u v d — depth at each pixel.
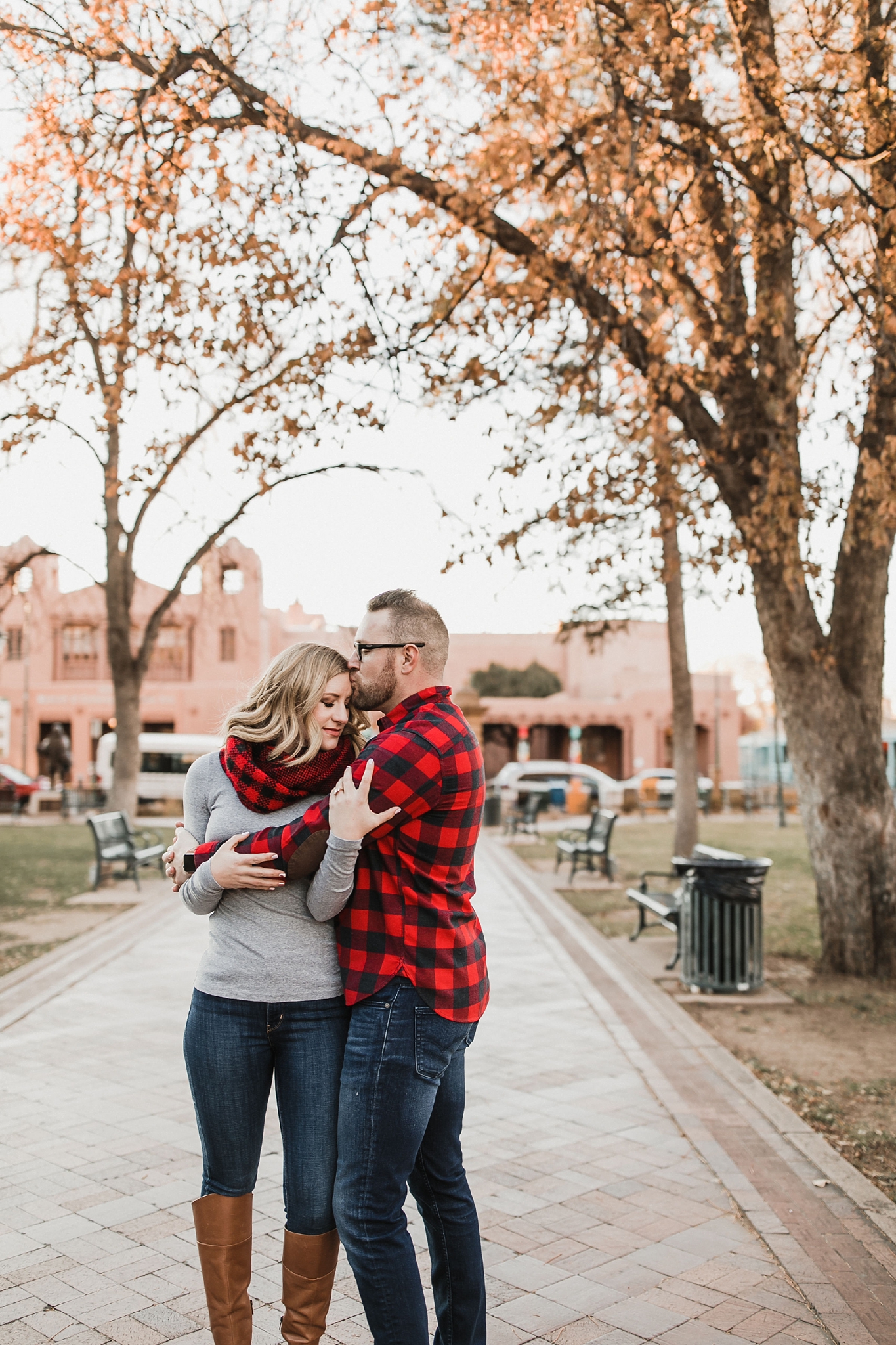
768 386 7.54
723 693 52.41
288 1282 2.46
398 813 2.38
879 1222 3.74
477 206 6.85
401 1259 2.34
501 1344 2.93
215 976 2.47
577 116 6.77
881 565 7.86
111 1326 2.98
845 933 8.12
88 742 47.47
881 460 6.54
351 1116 2.36
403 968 2.39
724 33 6.86
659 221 7.05
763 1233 3.65
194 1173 4.13
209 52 6.75
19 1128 4.64
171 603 17.14
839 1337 2.96
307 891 2.46
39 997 7.24
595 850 14.58
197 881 2.44
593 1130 4.72
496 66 6.59
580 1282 3.30
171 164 6.83
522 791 34.81
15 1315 3.04
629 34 6.53
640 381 7.83
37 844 20.06
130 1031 6.37
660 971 8.48
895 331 6.52
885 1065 5.85
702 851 9.92
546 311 7.50
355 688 2.67
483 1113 4.95
